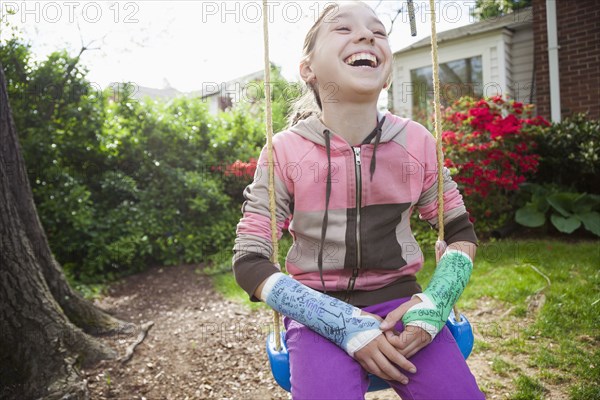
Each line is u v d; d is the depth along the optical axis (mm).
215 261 4645
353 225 1358
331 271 1369
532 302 2924
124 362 2510
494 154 4590
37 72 4684
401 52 8109
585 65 5816
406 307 1237
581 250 3906
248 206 1396
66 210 4383
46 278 2879
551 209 4742
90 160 4969
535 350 2383
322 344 1251
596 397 1901
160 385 2328
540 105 6230
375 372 1175
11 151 2736
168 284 4207
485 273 3607
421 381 1190
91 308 3057
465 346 1398
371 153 1388
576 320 2617
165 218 4852
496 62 7270
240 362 2547
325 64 1371
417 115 7227
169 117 5430
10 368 2203
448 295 1255
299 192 1366
